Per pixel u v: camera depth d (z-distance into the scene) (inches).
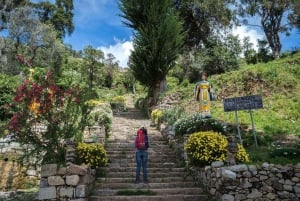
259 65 852.6
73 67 1407.5
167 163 419.2
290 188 311.7
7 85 626.8
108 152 454.9
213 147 341.4
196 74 1027.3
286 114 585.6
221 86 773.9
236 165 315.3
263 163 320.8
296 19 1096.2
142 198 326.6
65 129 350.9
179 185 362.3
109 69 1547.7
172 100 821.2
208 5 1090.1
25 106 337.7
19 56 470.6
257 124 548.7
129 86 1563.7
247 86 737.0
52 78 366.0
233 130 499.8
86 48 1330.0
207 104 479.5
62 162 330.0
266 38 1186.6
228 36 1093.8
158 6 845.2
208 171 336.5
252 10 1142.3
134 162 426.9
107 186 355.6
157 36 823.7
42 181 307.6
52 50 1209.4
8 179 460.4
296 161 328.2
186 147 366.6
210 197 326.6
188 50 1130.7
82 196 302.8
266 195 308.7
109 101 995.3
